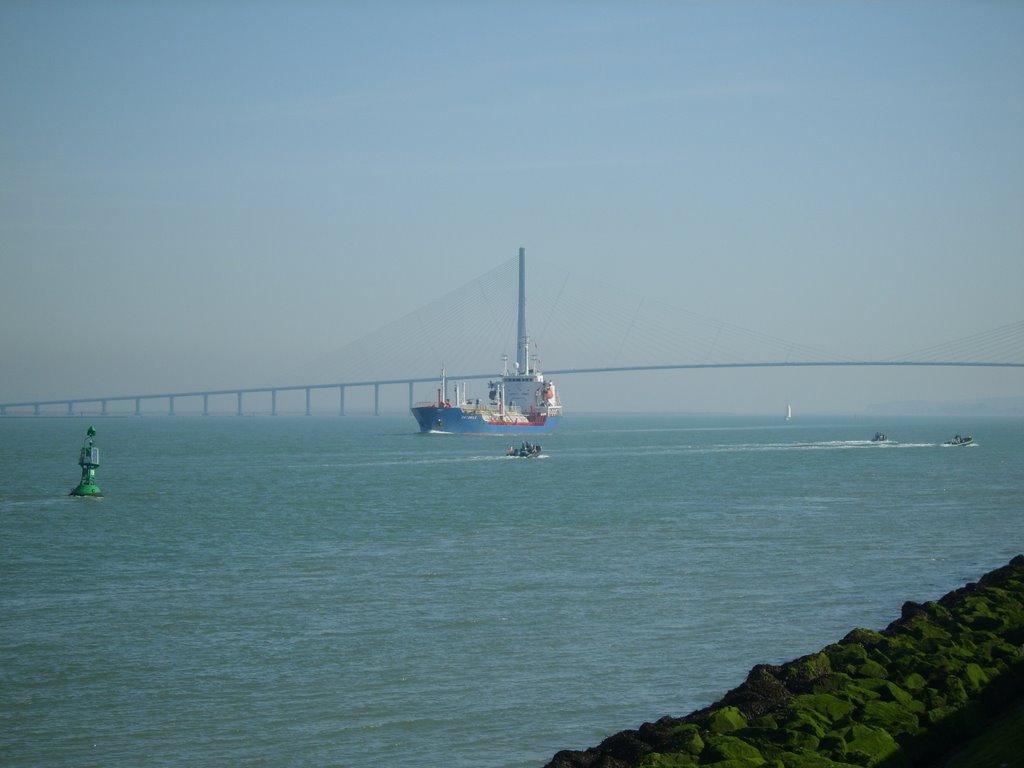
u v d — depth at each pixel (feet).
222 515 285.43
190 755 97.50
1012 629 122.31
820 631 139.44
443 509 297.74
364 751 98.12
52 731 103.45
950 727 90.68
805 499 321.11
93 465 343.05
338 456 600.39
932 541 222.89
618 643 133.08
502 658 126.62
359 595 164.14
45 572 189.98
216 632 140.67
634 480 407.44
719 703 100.73
